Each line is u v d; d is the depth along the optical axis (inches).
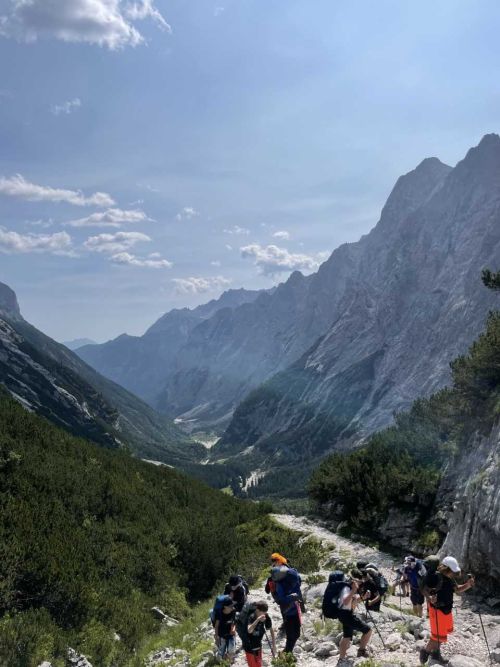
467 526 775.1
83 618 679.1
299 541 1350.9
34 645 558.3
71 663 574.2
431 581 394.6
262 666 438.0
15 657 536.7
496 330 1061.8
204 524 1341.0
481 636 489.7
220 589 1048.2
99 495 1164.5
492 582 717.9
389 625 510.3
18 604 652.7
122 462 1638.8
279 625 561.0
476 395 1018.7
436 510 1119.6
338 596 422.9
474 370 1013.8
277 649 479.8
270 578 439.2
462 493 912.9
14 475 999.6
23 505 887.1
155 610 842.2
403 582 698.8
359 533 1300.4
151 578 949.2
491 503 719.1
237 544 1295.5
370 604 485.7
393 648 446.3
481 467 844.6
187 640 645.3
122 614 747.4
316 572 1056.8
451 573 392.8
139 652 670.5
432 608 393.4
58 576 707.4
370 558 1123.3
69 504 1032.2
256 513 1754.4
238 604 485.1
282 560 446.9
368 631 417.7
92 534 963.3
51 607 676.1
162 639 711.7
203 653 530.6
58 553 781.3
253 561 1151.6
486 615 605.3
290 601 425.7
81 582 729.6
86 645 627.2
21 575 684.1
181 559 1099.3
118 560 915.4
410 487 1213.1
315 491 1541.6
